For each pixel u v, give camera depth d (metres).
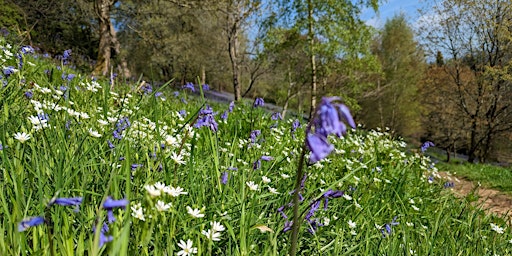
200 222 2.15
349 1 18.59
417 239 3.13
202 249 1.97
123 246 1.30
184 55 32.97
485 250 3.29
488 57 23.48
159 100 6.17
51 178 2.10
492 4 21.59
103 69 16.17
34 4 22.45
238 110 7.51
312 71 20.31
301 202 2.69
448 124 28.44
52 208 1.75
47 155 2.29
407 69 36.66
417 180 5.60
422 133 40.66
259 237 2.41
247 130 5.72
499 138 28.98
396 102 37.53
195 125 2.86
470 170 15.25
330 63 20.94
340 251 2.43
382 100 37.78
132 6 25.41
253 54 23.98
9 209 1.89
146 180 2.26
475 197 4.77
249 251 2.03
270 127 6.23
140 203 1.85
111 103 4.91
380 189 4.06
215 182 2.80
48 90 3.74
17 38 9.08
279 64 23.77
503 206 8.52
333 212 3.09
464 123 26.67
